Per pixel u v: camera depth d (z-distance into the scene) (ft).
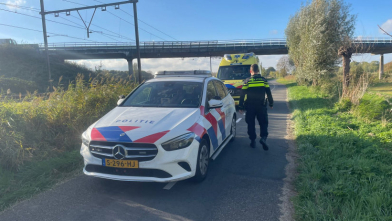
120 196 13.06
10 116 17.87
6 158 15.70
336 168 14.57
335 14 57.21
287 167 16.61
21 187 14.05
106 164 12.70
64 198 12.92
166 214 11.39
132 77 43.52
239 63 45.65
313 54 60.44
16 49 145.18
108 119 14.60
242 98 19.98
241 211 11.54
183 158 12.68
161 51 159.43
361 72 40.47
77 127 21.84
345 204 10.99
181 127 13.28
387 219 9.66
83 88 27.48
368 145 18.56
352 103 33.37
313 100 44.55
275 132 26.27
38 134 18.81
